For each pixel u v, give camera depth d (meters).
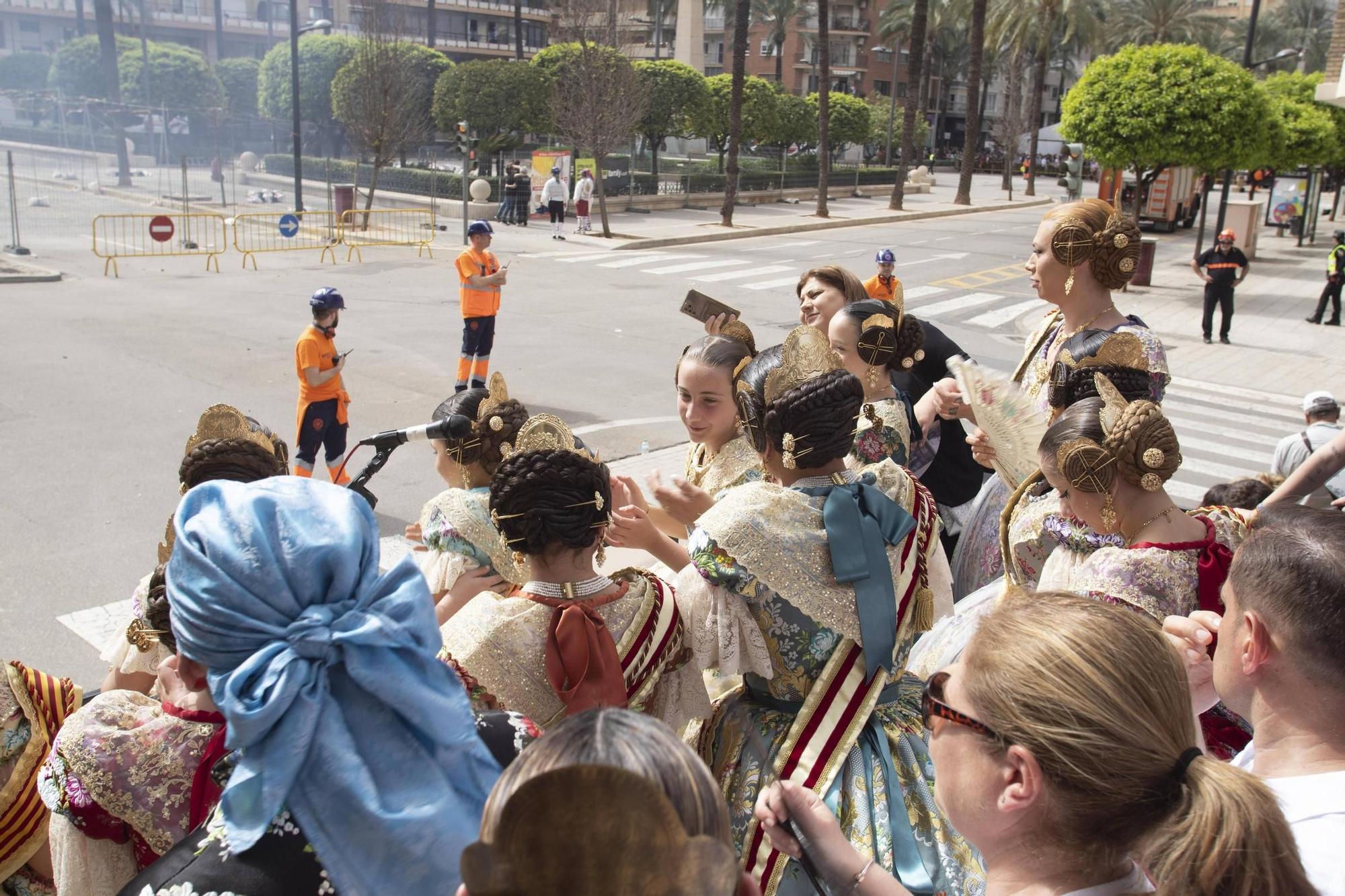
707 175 39.22
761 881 2.25
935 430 4.35
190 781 1.89
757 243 29.89
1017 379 3.96
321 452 10.02
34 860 2.28
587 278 22.02
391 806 1.49
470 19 70.25
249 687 1.49
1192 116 20.66
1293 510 2.00
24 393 11.47
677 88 38.50
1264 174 38.75
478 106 37.41
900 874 2.21
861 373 3.73
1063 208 3.64
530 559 2.40
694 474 3.49
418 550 3.07
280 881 1.47
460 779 1.58
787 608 2.38
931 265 26.78
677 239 29.14
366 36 31.19
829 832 1.79
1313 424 7.68
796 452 2.49
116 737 1.91
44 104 54.31
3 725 2.21
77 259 21.72
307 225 28.89
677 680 2.48
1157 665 1.46
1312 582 1.80
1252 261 30.72
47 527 7.91
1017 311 20.53
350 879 1.45
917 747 2.43
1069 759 1.39
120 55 50.72
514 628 2.30
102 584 7.00
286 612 1.52
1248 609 1.89
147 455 9.64
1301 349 17.59
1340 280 19.73
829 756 2.33
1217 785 1.37
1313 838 1.74
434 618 1.65
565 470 2.31
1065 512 2.78
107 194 36.12
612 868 1.13
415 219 30.83
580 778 1.14
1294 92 34.75
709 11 72.00
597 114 27.98
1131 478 2.58
